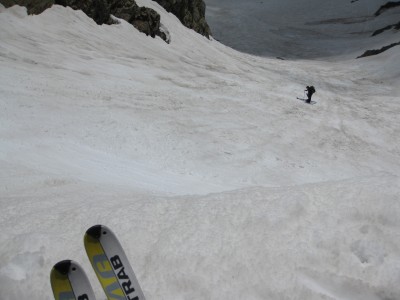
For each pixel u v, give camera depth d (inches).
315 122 903.7
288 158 668.1
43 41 984.3
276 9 3836.1
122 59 1101.7
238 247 141.9
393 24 3053.6
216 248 142.5
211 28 3080.7
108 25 1293.1
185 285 132.7
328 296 124.0
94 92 791.7
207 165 570.6
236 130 744.3
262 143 707.4
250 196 168.7
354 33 3125.0
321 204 157.4
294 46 2807.6
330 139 812.6
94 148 525.7
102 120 636.1
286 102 1039.6
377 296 125.4
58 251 147.8
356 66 1978.3
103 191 266.8
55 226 164.7
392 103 1230.9
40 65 853.8
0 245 155.1
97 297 130.5
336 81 1608.0
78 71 897.5
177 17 1897.1
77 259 143.7
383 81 1643.7
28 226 167.0
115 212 168.6
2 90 647.8
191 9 1998.0
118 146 557.3
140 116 705.6
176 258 140.3
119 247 121.6
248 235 146.6
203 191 430.9
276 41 2901.1
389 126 970.1
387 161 761.0
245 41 2842.0
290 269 133.3
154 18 1456.7
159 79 1031.6
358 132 888.9
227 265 136.5
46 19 1084.5
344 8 3794.3
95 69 948.6
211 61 1518.2
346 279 128.8
